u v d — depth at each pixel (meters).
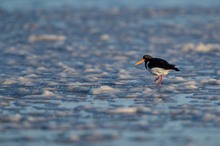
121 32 30.03
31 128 10.15
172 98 12.91
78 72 17.30
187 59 20.39
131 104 12.25
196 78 16.02
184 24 33.44
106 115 11.15
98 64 19.19
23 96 13.26
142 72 17.33
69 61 20.03
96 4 47.94
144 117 10.95
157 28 31.66
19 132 9.88
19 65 19.14
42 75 16.75
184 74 16.83
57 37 27.61
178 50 22.98
